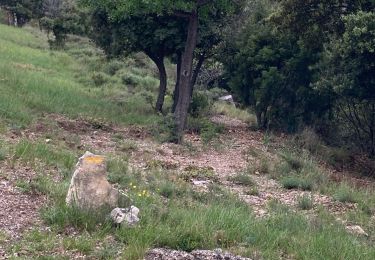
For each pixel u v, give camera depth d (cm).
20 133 1248
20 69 2286
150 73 3123
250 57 1936
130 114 1828
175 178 1067
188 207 831
